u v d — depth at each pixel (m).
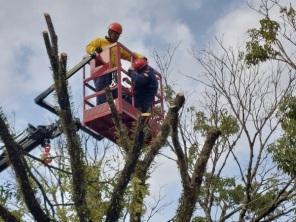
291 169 10.56
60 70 5.64
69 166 6.27
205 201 9.62
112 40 10.60
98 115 9.84
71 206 5.89
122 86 10.09
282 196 9.74
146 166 6.46
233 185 10.09
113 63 10.23
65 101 5.66
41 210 5.54
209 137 5.98
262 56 12.62
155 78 10.16
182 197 6.02
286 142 10.73
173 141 5.89
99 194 5.98
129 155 5.83
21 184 5.50
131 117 9.80
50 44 5.65
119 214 5.80
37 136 8.88
